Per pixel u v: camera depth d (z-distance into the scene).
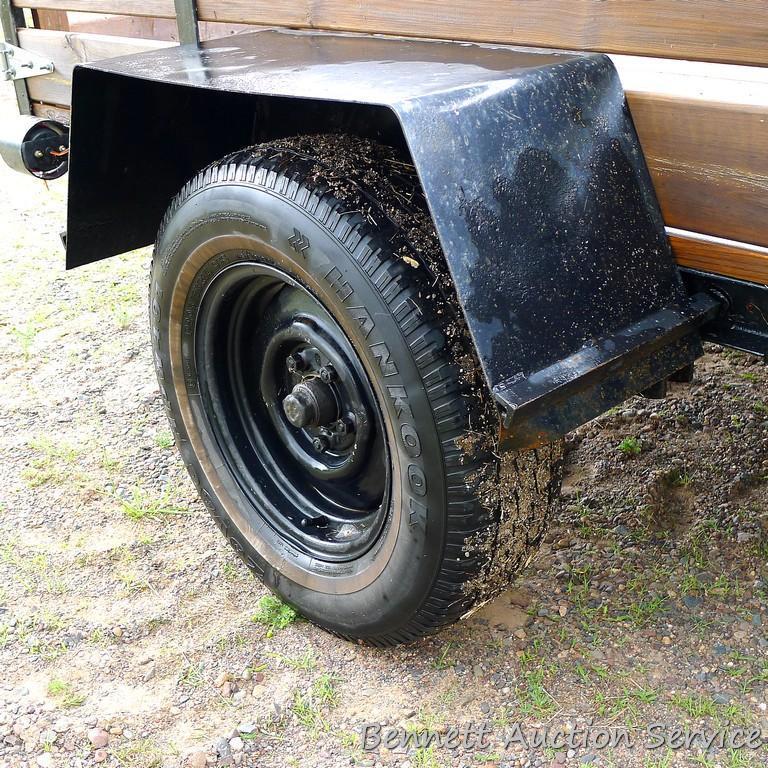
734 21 1.58
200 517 2.99
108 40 3.13
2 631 2.55
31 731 2.24
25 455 3.36
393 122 2.23
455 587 1.98
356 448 2.26
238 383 2.55
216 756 2.15
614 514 2.79
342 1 2.25
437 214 1.58
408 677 2.32
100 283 4.72
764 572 2.54
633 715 2.16
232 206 2.03
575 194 1.73
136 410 3.60
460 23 2.02
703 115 1.68
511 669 2.31
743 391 3.26
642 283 1.81
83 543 2.89
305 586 2.37
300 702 2.27
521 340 1.64
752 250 1.73
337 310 1.90
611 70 1.79
